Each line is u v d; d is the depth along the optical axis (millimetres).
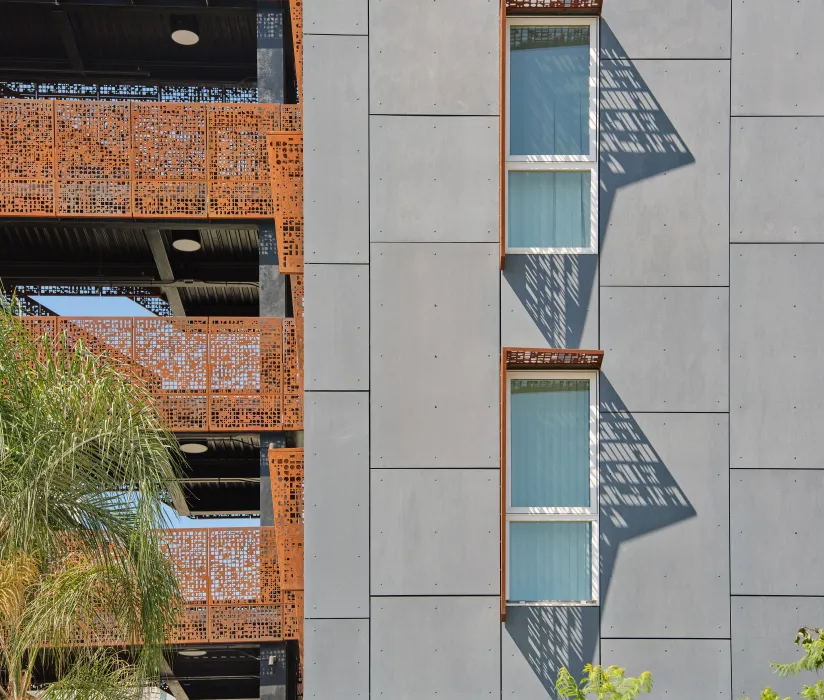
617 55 8266
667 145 8188
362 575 7797
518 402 8094
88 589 6844
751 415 7957
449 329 8039
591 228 8148
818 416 7941
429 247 8109
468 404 7977
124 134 11492
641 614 7770
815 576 7797
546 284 8078
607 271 8086
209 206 11477
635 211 8133
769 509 7875
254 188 11523
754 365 8000
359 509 7863
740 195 8141
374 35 8297
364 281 8070
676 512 7879
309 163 8164
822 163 8164
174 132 11547
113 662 7418
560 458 8016
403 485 7898
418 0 8328
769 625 7758
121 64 14781
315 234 8102
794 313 8039
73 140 11430
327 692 7664
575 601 7832
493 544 7848
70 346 11141
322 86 8234
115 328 11242
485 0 8344
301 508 9438
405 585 7797
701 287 8070
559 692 6988
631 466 7926
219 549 10992
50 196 11336
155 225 11680
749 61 8242
